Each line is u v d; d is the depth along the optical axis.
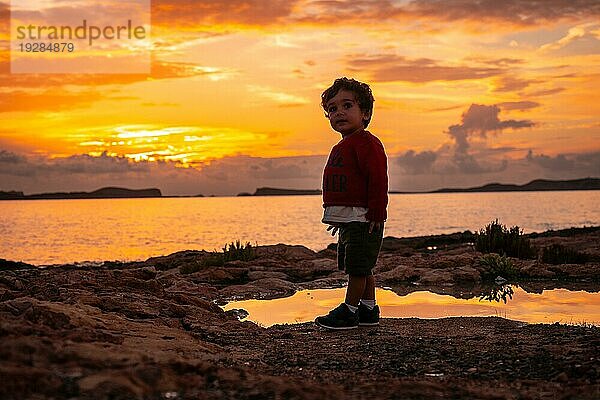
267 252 14.98
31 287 6.44
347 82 5.79
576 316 6.71
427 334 5.26
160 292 6.82
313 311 7.51
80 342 3.46
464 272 10.39
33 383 2.56
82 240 36.94
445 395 2.98
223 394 2.81
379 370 3.84
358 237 5.58
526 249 13.03
